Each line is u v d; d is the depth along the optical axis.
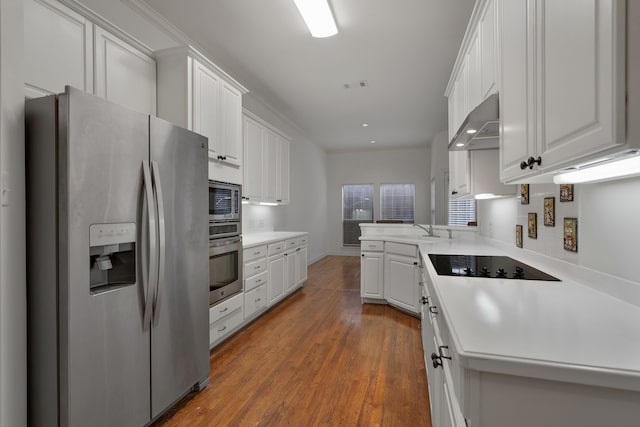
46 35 1.61
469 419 0.75
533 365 0.69
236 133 2.99
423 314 2.30
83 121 1.30
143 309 1.57
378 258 3.83
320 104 4.80
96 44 1.89
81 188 1.29
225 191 2.81
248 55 3.28
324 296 4.32
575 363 0.68
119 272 1.57
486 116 1.43
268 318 3.45
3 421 1.19
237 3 2.46
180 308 1.83
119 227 1.44
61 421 1.26
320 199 7.74
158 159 1.67
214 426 1.73
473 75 2.06
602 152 0.70
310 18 2.56
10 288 1.21
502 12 1.35
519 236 2.11
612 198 1.16
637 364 0.68
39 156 1.28
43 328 1.28
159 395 1.68
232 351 2.65
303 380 2.19
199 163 2.00
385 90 4.22
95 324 1.35
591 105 0.69
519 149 1.13
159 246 1.63
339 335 2.98
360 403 1.93
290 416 1.81
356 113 5.21
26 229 1.29
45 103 1.27
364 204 8.16
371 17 2.63
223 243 2.71
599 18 0.66
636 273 1.05
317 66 3.54
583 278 1.35
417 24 2.73
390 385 2.13
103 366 1.38
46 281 1.28
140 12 2.49
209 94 2.58
